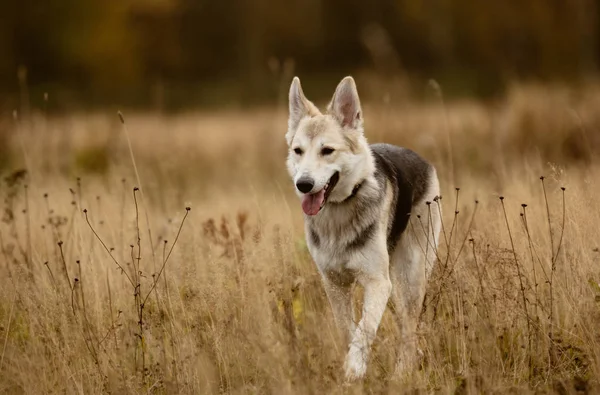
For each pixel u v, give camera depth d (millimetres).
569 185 10523
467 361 8055
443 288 8758
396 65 30359
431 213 10688
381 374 8234
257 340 7762
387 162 10219
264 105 50562
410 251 10328
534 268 8727
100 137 24469
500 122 22250
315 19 87750
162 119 31484
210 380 8141
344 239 9141
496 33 73312
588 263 8961
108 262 10453
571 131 20500
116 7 61750
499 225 9992
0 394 8000
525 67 67938
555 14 68938
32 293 9391
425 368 8406
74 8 61031
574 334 8305
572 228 9414
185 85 69250
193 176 22516
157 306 8992
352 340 8453
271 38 84375
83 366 8375
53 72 61812
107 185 17078
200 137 28469
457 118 26188
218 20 84562
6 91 58031
